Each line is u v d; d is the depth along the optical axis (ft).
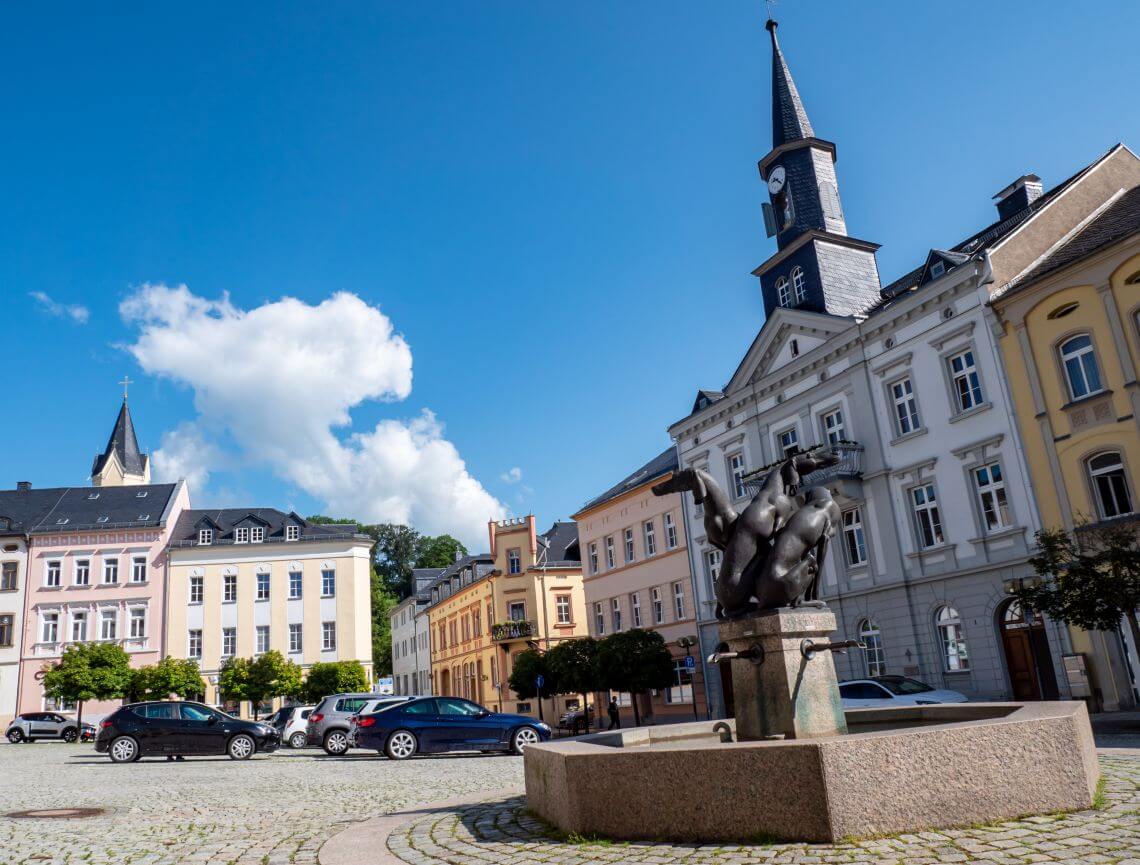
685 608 125.08
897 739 20.01
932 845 18.39
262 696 161.68
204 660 180.14
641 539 136.67
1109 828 19.19
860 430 97.30
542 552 185.26
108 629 180.75
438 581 234.38
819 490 28.14
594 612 148.56
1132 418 71.87
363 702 85.87
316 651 183.21
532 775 27.30
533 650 134.10
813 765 19.35
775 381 109.50
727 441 118.32
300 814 34.96
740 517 28.14
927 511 89.81
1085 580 57.57
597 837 22.07
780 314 108.68
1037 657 78.59
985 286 83.82
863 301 112.37
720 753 20.45
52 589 180.75
